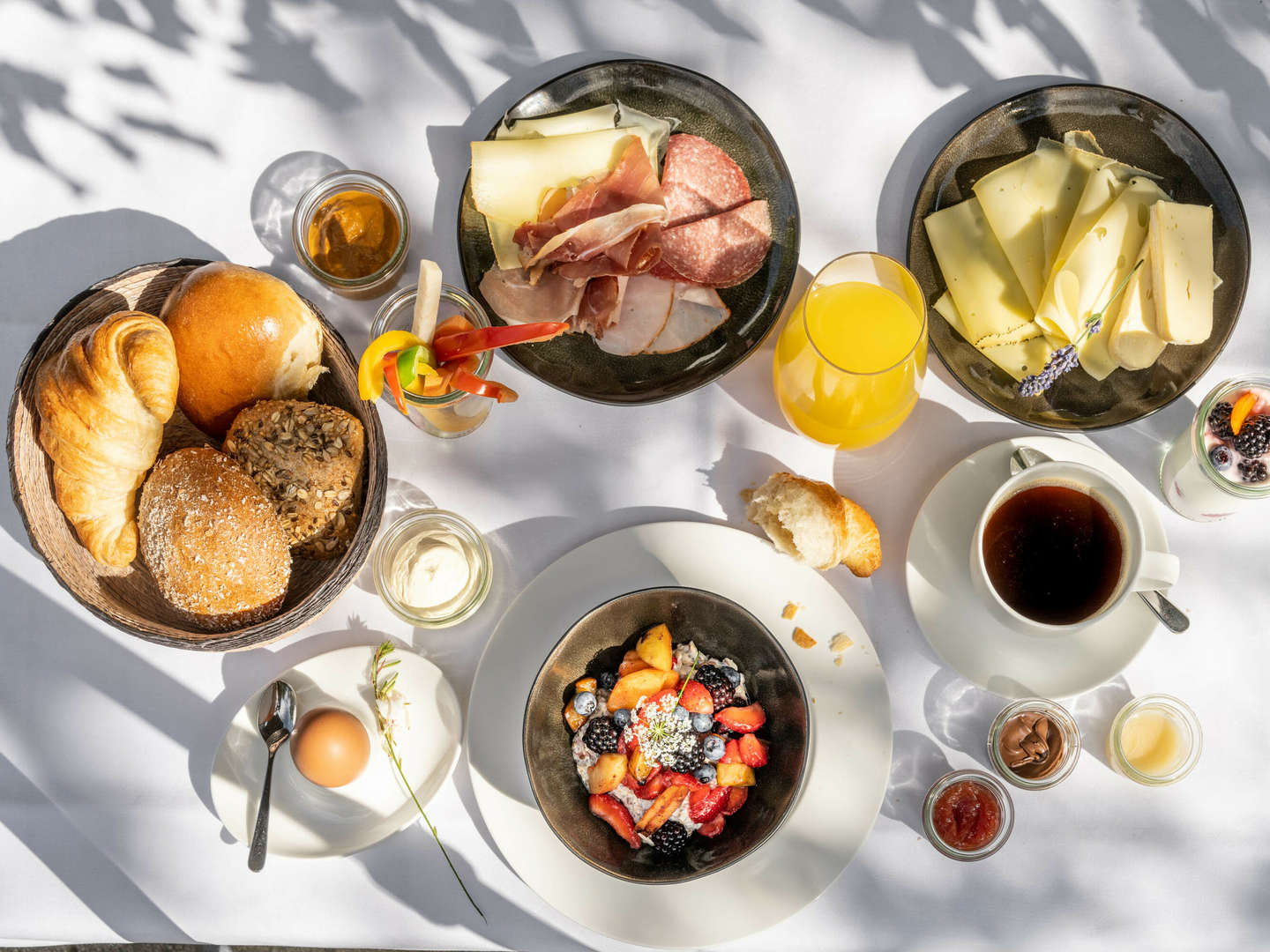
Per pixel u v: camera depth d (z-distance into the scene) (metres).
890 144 1.24
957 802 1.17
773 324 1.17
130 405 1.04
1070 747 1.16
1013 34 1.25
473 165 1.12
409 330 1.19
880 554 1.22
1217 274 1.15
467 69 1.25
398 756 1.18
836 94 1.25
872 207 1.24
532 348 1.19
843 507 1.14
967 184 1.19
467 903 1.18
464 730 1.19
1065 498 1.13
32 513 1.06
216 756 1.17
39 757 1.20
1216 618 1.22
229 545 1.04
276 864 1.18
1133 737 1.19
